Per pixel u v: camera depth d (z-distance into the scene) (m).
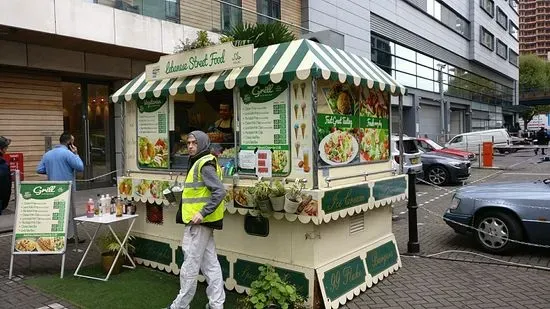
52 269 6.01
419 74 30.23
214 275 4.31
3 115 11.68
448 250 6.82
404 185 5.85
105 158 14.52
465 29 39.56
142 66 14.48
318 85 4.49
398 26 26.89
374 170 5.42
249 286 4.87
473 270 5.81
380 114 5.59
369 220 5.39
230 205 4.82
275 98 4.62
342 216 4.57
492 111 48.97
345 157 4.86
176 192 5.01
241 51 4.71
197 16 14.01
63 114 13.27
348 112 4.93
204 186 4.16
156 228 5.89
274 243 4.73
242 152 4.89
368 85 4.91
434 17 32.22
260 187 4.40
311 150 4.36
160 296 4.91
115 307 4.62
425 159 14.99
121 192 6.16
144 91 5.61
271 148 4.67
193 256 4.15
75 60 12.75
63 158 7.06
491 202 6.56
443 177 14.74
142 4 12.74
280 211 4.43
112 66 13.66
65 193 5.86
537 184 6.98
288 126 4.54
